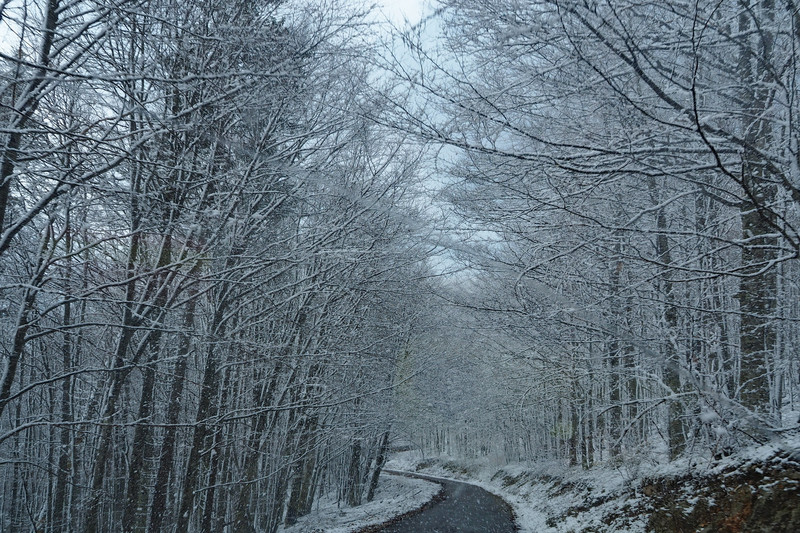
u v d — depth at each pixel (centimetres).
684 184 675
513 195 662
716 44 506
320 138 995
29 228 757
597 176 564
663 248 798
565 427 2144
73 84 563
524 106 580
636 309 873
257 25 728
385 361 1720
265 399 1312
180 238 816
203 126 722
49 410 1245
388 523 1617
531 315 764
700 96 512
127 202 682
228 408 1282
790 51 470
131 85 594
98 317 1112
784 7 484
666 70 471
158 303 863
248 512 1489
